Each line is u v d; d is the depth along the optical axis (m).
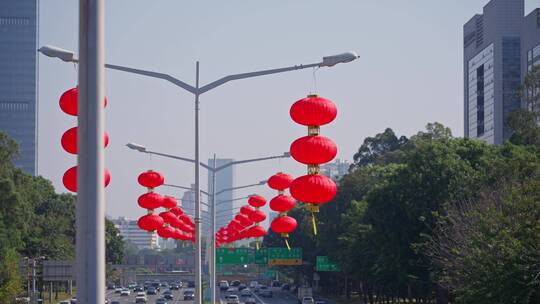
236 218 62.31
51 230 124.75
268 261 127.06
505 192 52.44
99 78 15.80
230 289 180.25
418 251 66.12
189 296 139.12
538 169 51.31
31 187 120.69
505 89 174.00
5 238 94.94
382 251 77.69
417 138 125.50
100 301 15.65
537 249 43.03
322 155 28.11
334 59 30.95
